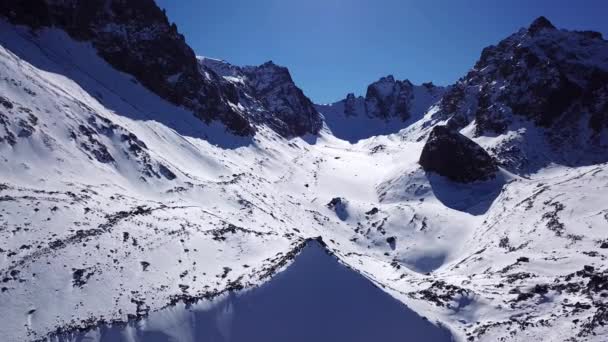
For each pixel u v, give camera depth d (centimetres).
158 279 3978
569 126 12088
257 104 19512
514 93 13475
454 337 3600
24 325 3331
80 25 10706
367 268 6147
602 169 7906
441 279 5209
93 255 4150
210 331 3406
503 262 5550
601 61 13600
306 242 4031
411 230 8638
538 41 14638
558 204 6800
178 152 8962
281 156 13512
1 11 9112
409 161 13250
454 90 19262
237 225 6184
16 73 6869
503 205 8319
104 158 6712
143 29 11862
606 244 5097
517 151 11494
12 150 5547
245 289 3672
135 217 5116
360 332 3472
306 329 3438
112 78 10319
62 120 6694
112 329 3341
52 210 4709
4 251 3956
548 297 3956
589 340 3014
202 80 12706
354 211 9719
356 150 19775
